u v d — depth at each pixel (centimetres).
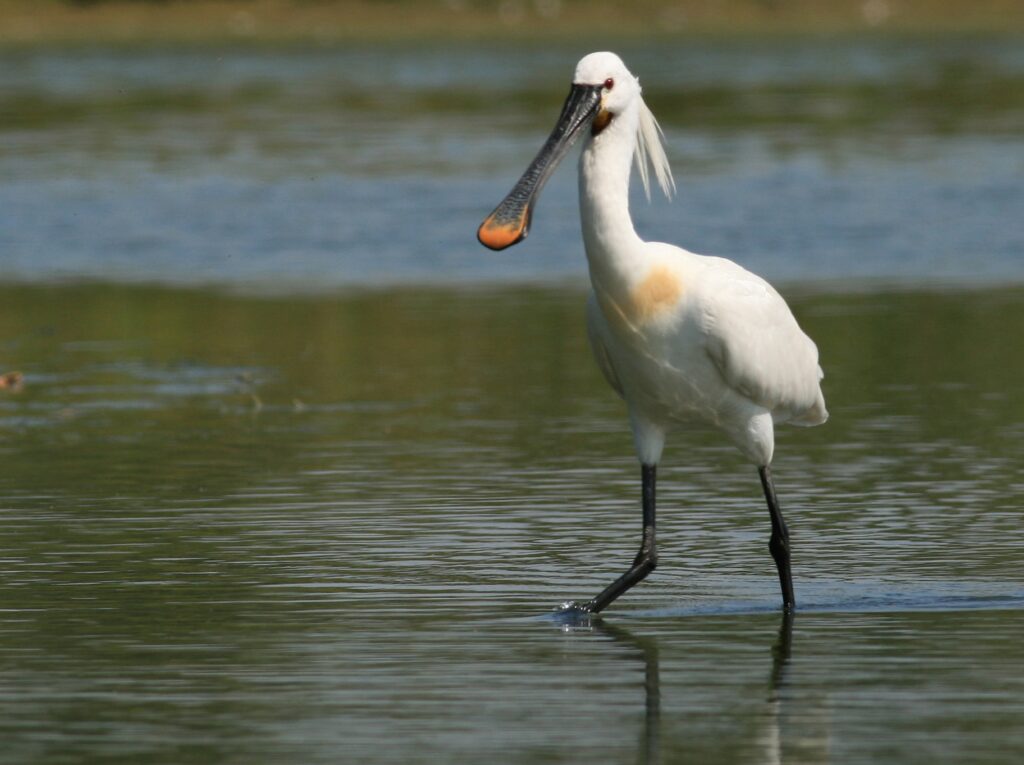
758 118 4122
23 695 993
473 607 1177
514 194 1141
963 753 890
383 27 6675
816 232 2778
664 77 5072
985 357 1995
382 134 3900
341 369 1998
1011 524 1368
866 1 7188
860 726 934
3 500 1472
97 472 1566
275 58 5778
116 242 2808
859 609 1167
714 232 2789
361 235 2838
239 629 1124
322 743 914
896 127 3950
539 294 2412
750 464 1581
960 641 1088
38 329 2234
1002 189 3120
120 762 889
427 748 907
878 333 2123
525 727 939
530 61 5594
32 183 3297
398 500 1458
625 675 1029
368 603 1183
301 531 1367
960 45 6103
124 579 1241
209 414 1802
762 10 7094
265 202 3098
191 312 2328
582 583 1234
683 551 1322
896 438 1652
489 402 1834
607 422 1744
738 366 1147
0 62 5666
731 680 1018
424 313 2300
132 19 6700
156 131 3994
